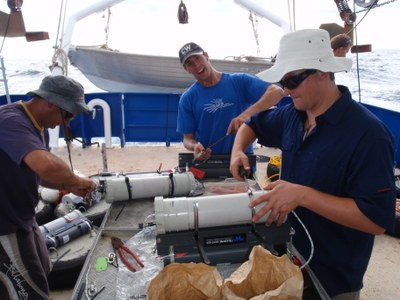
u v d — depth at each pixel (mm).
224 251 977
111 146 4480
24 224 1306
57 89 1247
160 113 4555
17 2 2670
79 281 1025
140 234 1247
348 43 2779
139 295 936
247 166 1283
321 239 1047
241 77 2027
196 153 1791
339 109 932
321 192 912
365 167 866
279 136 1281
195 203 977
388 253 2207
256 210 974
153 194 1521
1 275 1273
